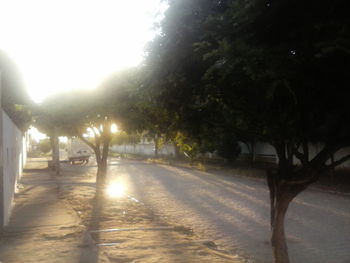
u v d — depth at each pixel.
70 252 8.34
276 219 6.04
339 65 3.92
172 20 5.00
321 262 8.53
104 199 16.47
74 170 36.41
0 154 10.13
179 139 7.57
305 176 5.64
